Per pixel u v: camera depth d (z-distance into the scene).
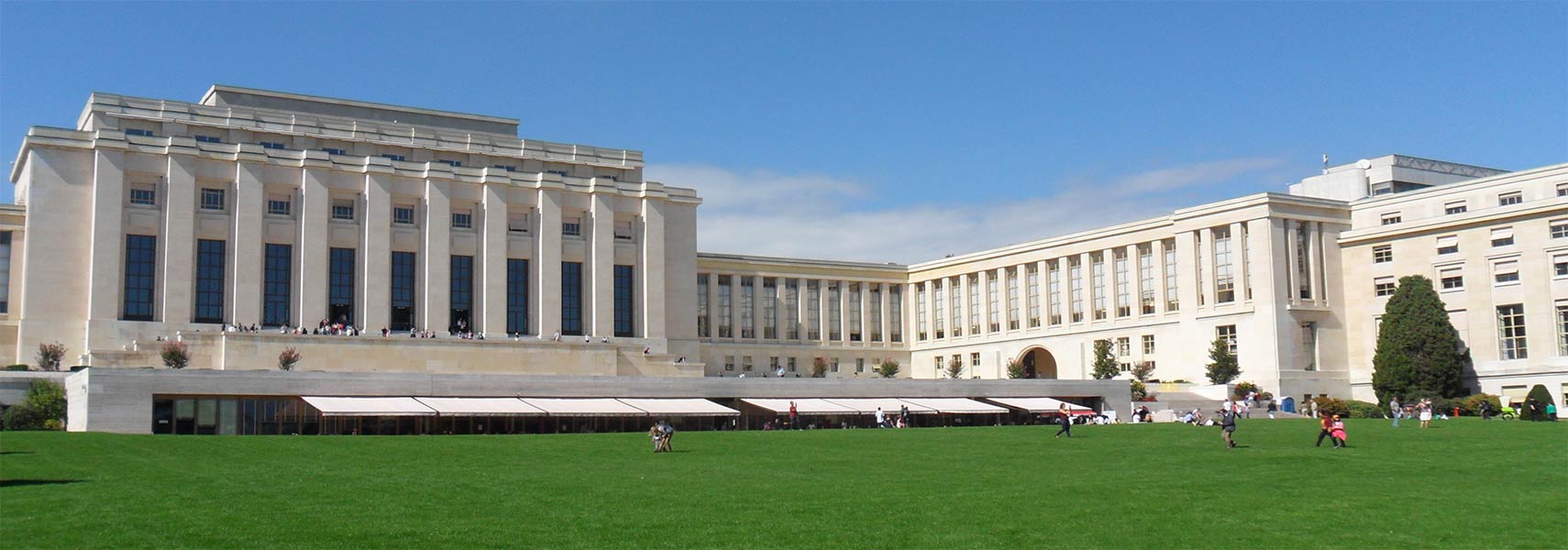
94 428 71.38
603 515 35.22
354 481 43.47
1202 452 56.06
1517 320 103.62
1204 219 114.56
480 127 123.12
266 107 113.88
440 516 34.84
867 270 141.00
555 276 113.00
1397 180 125.94
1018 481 44.09
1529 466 49.03
